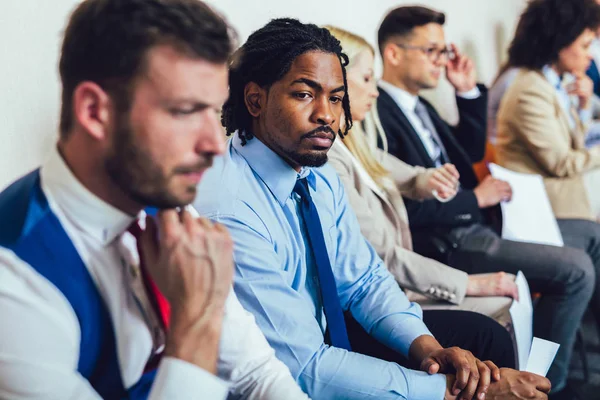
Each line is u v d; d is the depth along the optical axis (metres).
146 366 0.86
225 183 1.17
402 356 1.36
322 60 1.18
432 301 1.75
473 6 3.34
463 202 2.08
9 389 0.72
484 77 3.47
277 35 1.18
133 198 0.75
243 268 1.14
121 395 0.83
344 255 1.40
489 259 2.08
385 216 1.82
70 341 0.75
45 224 0.76
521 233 2.15
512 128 2.71
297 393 0.97
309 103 1.18
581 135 2.82
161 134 0.72
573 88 2.88
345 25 2.54
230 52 0.75
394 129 2.14
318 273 1.26
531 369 1.39
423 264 1.71
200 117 0.73
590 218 2.64
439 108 2.69
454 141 2.42
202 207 1.15
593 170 3.01
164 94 0.71
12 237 0.74
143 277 0.83
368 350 1.40
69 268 0.76
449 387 1.16
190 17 0.71
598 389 2.22
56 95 1.51
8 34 1.41
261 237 1.17
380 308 1.37
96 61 0.70
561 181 2.64
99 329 0.79
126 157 0.72
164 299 0.85
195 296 0.79
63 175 0.77
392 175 2.04
